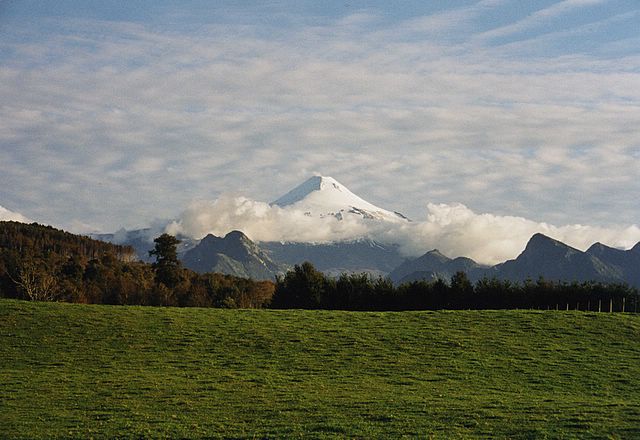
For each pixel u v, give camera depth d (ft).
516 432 102.47
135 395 128.98
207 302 396.78
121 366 154.20
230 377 144.97
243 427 106.63
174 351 167.94
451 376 147.23
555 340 179.32
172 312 209.05
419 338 180.55
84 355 162.81
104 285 396.16
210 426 107.45
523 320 201.46
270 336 181.27
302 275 316.40
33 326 184.55
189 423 109.19
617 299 290.76
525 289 302.66
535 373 149.79
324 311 220.43
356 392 132.05
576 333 186.29
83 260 476.54
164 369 152.25
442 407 118.62
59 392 130.82
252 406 120.26
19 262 392.47
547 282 305.53
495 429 104.22
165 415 114.32
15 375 144.77
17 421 110.52
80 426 107.96
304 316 208.85
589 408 117.29
